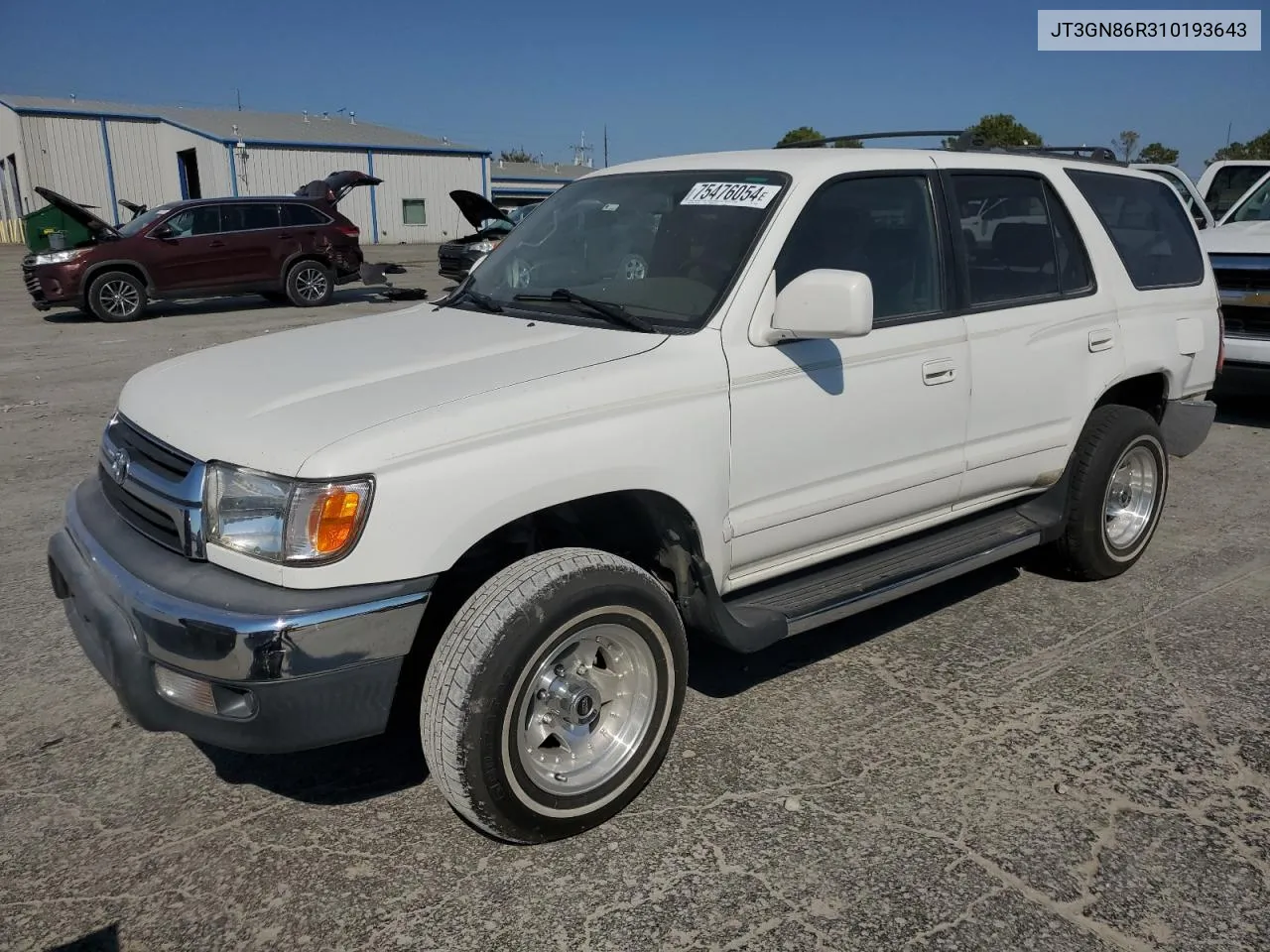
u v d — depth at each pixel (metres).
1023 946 2.61
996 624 4.54
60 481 6.71
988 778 3.34
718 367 3.24
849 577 3.88
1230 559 5.35
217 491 2.72
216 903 2.77
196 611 2.59
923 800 3.21
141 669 2.75
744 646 3.38
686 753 3.49
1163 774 3.37
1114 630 4.48
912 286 3.89
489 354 3.25
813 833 3.05
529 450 2.83
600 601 2.89
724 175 3.80
